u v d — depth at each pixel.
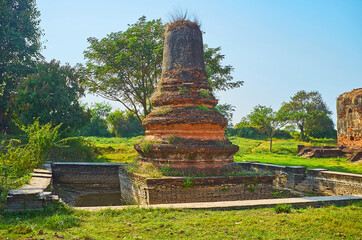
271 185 15.02
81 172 21.39
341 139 38.91
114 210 9.73
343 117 38.62
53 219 8.52
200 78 16.66
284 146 49.50
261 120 46.53
